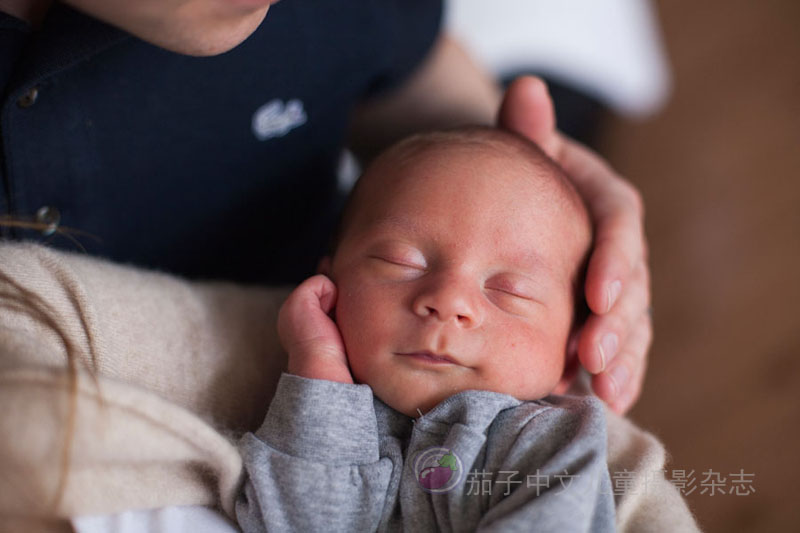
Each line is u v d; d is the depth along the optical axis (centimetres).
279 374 89
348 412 77
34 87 83
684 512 75
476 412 76
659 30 261
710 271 204
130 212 99
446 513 73
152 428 67
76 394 61
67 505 65
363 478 75
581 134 172
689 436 173
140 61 90
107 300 80
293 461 74
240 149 104
